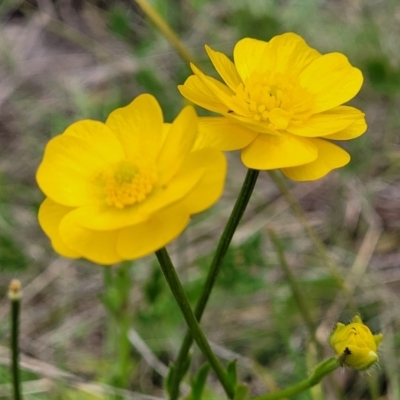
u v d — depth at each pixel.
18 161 0.38
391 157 0.36
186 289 0.28
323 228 0.34
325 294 0.30
